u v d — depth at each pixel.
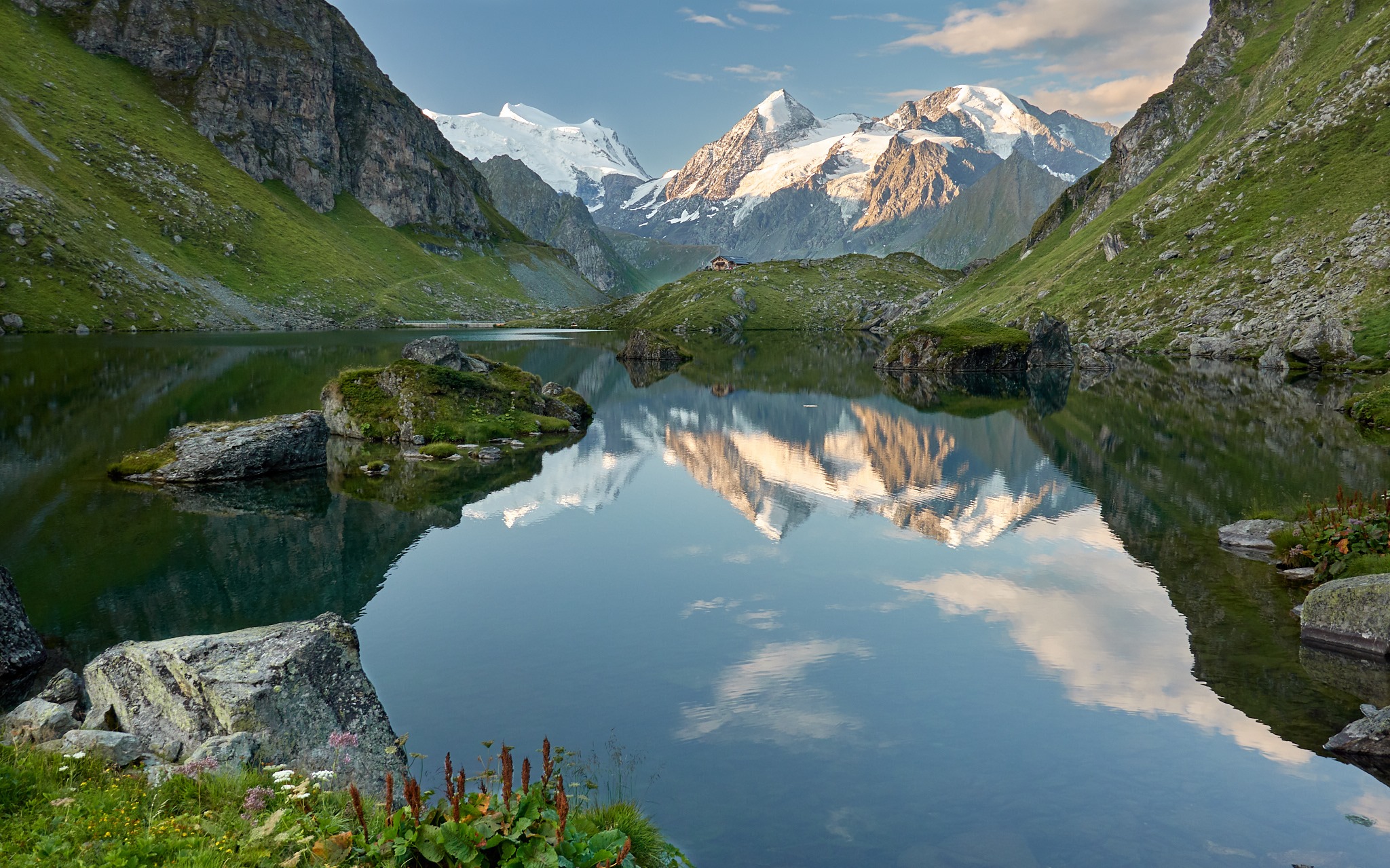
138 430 52.44
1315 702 18.44
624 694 19.06
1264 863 12.93
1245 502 36.88
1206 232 155.50
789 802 14.64
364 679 15.52
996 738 16.98
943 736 17.08
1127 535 32.50
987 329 133.75
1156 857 13.05
